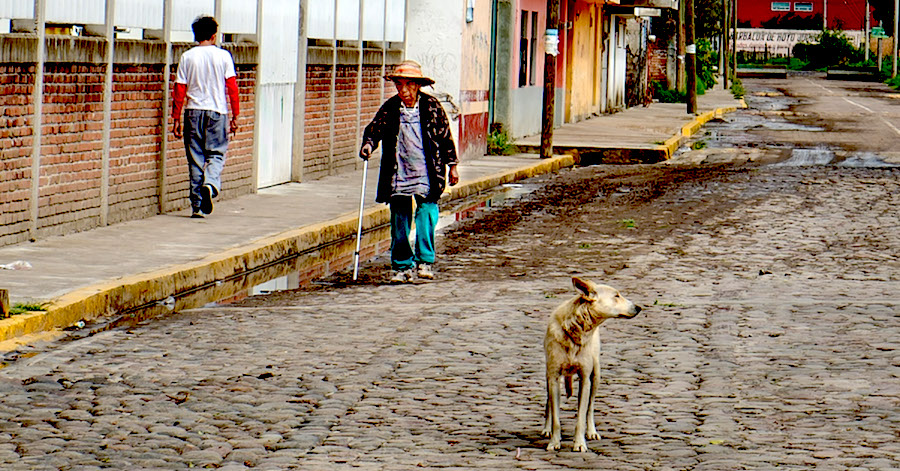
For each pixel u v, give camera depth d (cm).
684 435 786
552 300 1279
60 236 1486
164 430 787
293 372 955
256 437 777
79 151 1512
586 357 744
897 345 1054
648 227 1875
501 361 1001
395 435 785
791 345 1056
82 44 1481
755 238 1756
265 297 1305
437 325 1145
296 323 1155
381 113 1407
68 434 772
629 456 739
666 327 1134
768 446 758
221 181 1902
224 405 852
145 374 938
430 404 865
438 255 1611
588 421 775
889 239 1747
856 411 842
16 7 1339
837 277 1434
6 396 859
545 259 1575
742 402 869
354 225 1775
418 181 1394
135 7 1619
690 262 1546
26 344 1027
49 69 1429
